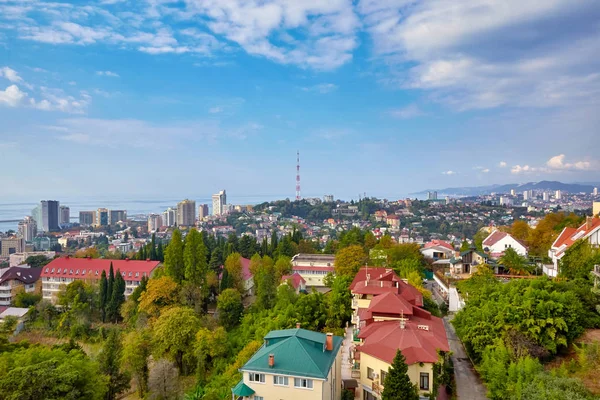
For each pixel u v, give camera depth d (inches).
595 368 1582.2
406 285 2699.3
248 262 5753.0
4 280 5974.4
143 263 5880.9
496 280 2854.3
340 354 2007.9
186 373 3201.3
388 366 1697.8
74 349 2758.4
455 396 1814.7
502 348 1779.0
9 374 1899.6
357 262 4411.9
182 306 3946.9
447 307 3284.9
